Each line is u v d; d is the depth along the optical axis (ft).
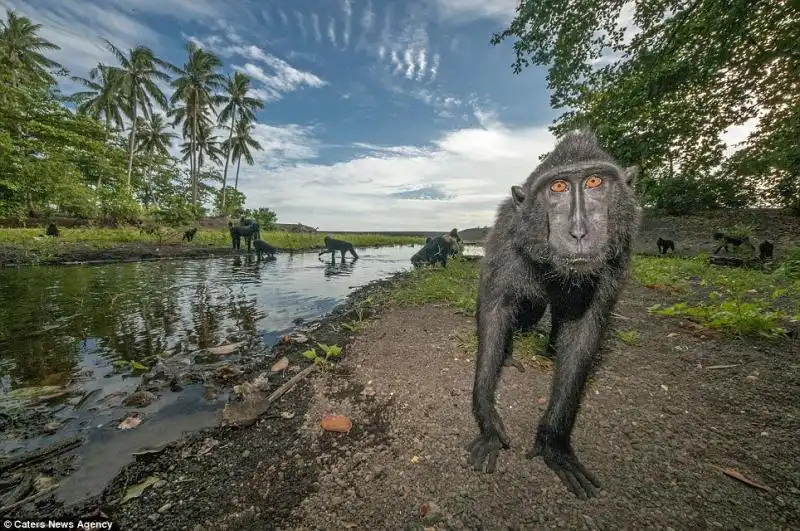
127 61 133.49
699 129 37.22
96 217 87.81
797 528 5.33
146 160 138.82
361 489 6.36
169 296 24.41
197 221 113.29
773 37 29.07
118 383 11.36
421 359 11.99
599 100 37.11
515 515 5.74
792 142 38.32
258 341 15.53
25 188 75.82
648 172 43.60
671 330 14.46
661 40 31.65
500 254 8.26
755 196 49.55
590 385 9.78
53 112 79.00
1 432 8.67
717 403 8.74
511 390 9.72
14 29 123.34
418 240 137.28
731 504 5.82
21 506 6.35
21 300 22.39
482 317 8.30
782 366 10.51
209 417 9.37
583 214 6.69
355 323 16.78
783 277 23.38
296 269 41.83
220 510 6.13
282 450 7.68
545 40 36.22
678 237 48.37
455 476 6.60
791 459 6.73
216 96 159.22
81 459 7.66
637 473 6.57
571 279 7.47
